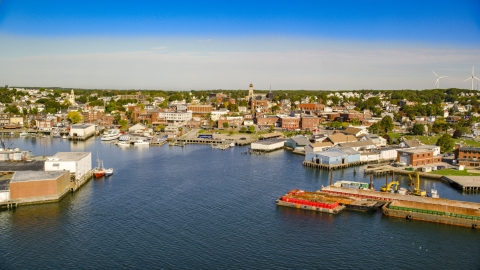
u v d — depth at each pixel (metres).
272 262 91.94
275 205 130.62
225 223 114.31
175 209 125.62
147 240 102.38
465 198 144.12
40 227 110.25
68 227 110.31
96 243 100.50
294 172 184.25
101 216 118.88
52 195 131.50
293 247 99.56
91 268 88.50
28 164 161.88
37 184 129.50
